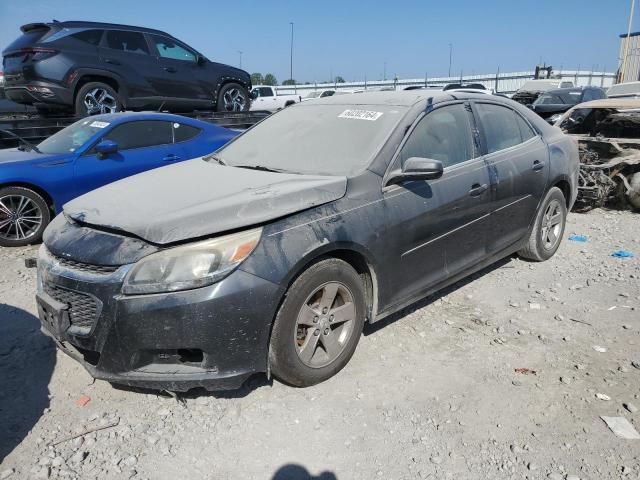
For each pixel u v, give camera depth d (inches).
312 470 102.3
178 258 108.0
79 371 135.6
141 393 126.3
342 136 151.8
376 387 127.7
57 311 115.0
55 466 102.8
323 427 113.9
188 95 406.0
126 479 100.2
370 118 154.1
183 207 118.5
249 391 126.1
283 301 116.8
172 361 112.7
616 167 299.6
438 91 170.2
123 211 121.0
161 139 283.4
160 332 107.0
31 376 133.8
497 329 156.2
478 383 129.3
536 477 100.0
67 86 344.5
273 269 112.5
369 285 137.7
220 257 109.0
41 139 320.2
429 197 145.9
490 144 174.6
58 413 119.2
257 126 182.2
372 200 133.3
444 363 138.1
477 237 166.4
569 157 212.2
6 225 241.3
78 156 254.2
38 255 130.2
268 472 102.0
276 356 118.1
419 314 165.5
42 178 242.4
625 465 102.7
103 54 358.6
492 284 189.5
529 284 189.5
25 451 107.2
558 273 200.1
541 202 197.8
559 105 724.0
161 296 106.6
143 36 380.8
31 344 149.5
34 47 336.5
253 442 109.7
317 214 122.7
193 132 295.7
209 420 116.4
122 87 367.6
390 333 153.3
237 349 111.0
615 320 161.8
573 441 109.3
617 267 206.4
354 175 133.8
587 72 1803.6
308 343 123.3
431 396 124.3
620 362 138.4
